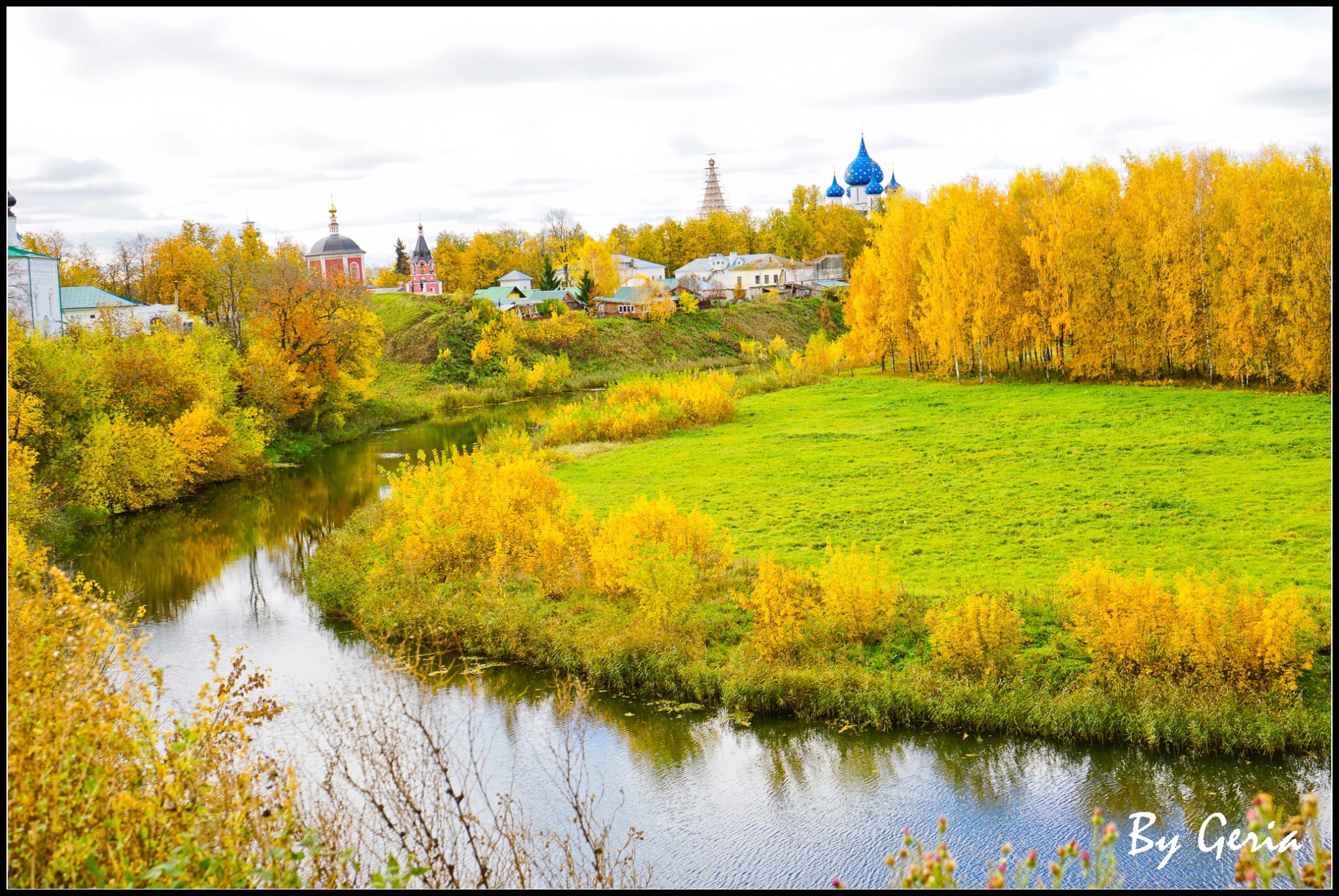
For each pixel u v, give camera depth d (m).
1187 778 16.09
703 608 22.83
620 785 16.48
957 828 15.09
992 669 18.83
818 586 22.72
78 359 41.88
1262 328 45.44
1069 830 14.88
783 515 30.98
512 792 15.91
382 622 23.78
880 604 20.84
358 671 20.98
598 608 23.23
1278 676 17.53
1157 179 51.19
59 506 35.66
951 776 16.64
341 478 46.97
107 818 7.24
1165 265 49.62
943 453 38.22
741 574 24.72
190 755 8.05
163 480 40.84
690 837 14.80
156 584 29.16
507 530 27.02
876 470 36.31
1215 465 32.75
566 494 30.84
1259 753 16.55
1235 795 15.52
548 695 20.36
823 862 14.20
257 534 35.78
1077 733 17.48
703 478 37.06
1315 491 28.84
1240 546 24.75
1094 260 52.00
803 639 20.66
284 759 13.40
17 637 7.73
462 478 29.94
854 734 18.36
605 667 20.95
